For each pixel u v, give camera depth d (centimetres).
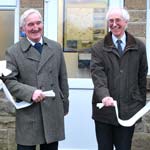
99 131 430
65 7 605
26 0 600
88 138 601
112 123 421
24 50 407
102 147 429
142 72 432
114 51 420
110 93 422
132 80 423
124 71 420
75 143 602
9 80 402
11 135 602
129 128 427
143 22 591
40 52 411
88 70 607
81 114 600
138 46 427
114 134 432
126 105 421
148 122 588
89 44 607
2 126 602
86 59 607
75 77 608
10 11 614
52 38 605
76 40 607
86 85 598
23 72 406
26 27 406
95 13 604
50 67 411
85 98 599
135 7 591
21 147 411
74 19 607
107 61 421
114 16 415
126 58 421
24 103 402
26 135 406
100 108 417
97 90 416
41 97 396
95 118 430
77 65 608
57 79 418
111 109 420
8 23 617
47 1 601
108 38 425
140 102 429
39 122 407
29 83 405
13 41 615
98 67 422
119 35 420
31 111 406
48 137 405
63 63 430
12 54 408
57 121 414
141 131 590
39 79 405
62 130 418
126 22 420
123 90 420
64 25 607
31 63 406
